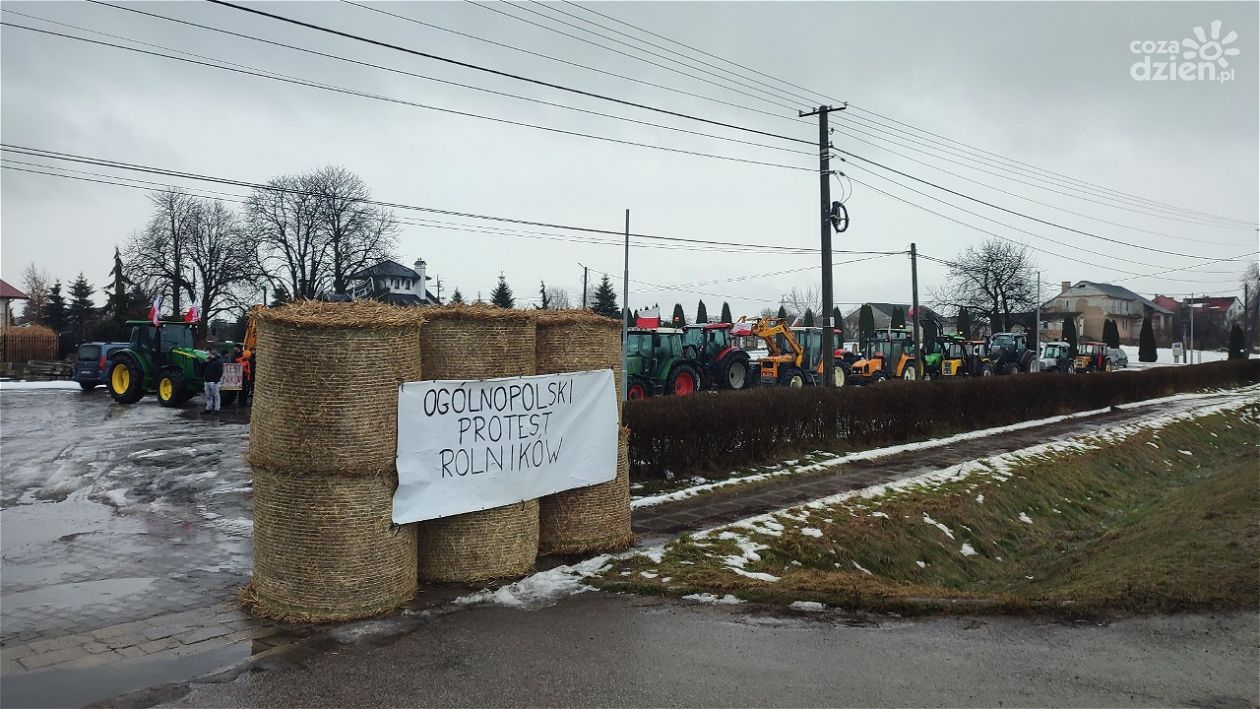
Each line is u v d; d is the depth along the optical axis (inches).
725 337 869.8
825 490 422.3
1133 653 185.6
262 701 159.9
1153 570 255.6
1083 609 216.1
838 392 575.2
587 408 277.4
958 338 1333.7
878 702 160.7
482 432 240.5
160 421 634.2
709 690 167.3
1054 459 573.9
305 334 205.8
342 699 161.3
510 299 2186.3
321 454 205.6
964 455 562.6
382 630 203.0
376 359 211.6
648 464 432.8
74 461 450.6
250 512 340.2
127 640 194.1
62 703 157.9
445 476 230.5
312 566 207.6
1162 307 3659.0
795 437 534.6
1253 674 171.9
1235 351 2090.3
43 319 2150.6
